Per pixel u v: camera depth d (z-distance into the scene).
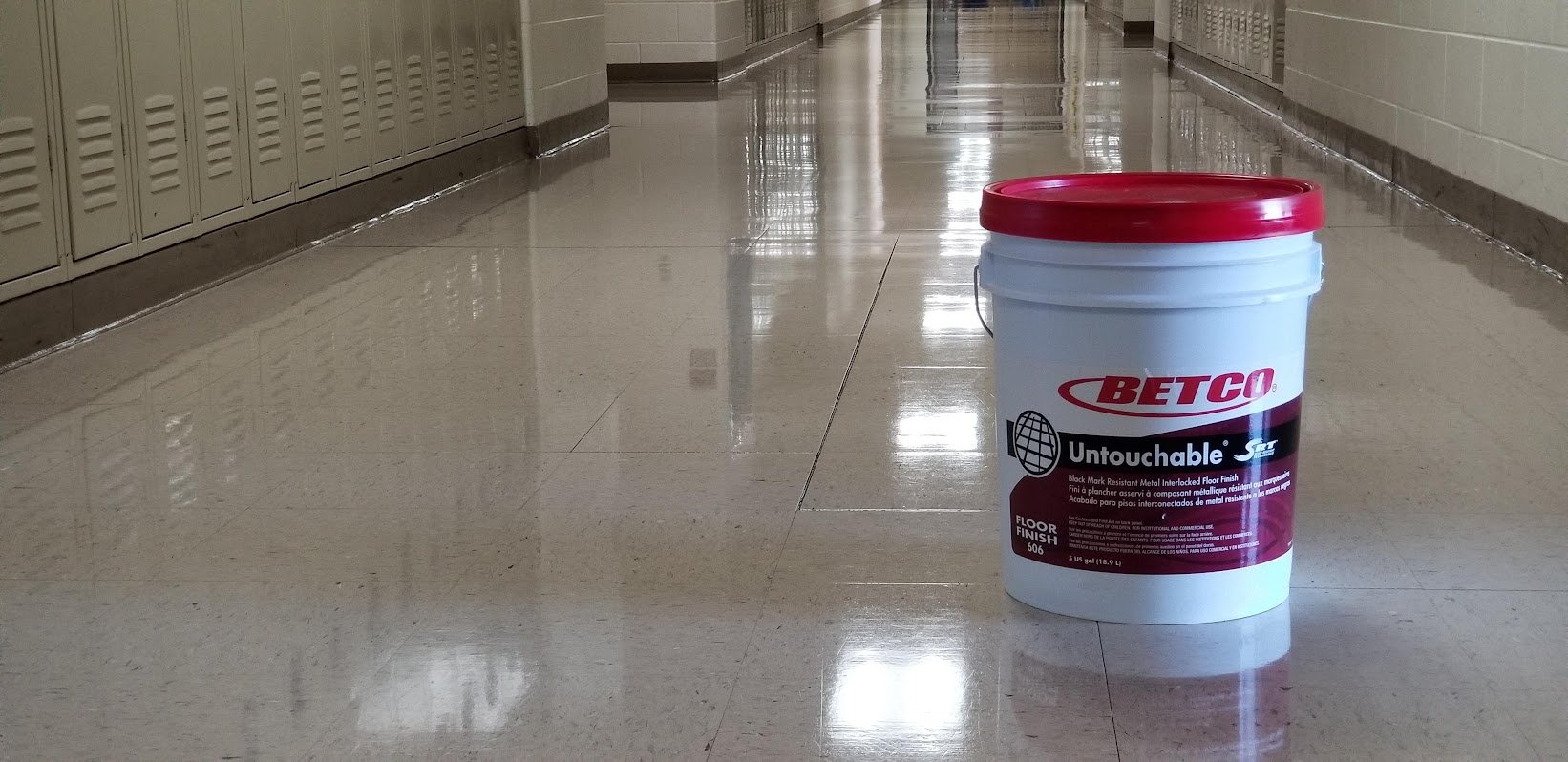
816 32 19.22
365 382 3.39
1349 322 3.78
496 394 3.27
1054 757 1.65
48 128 3.69
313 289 4.46
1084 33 19.22
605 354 3.62
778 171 7.08
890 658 1.91
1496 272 4.38
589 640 1.99
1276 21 9.12
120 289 4.05
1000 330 2.02
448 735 1.73
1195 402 1.91
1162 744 1.67
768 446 2.87
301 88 5.18
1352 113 7.05
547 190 6.62
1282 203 1.86
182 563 2.31
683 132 8.98
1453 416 2.96
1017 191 2.05
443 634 2.02
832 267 4.69
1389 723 1.71
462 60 6.91
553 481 2.68
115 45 3.98
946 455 2.80
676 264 4.79
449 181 6.75
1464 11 5.25
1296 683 1.82
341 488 2.66
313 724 1.77
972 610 2.06
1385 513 2.43
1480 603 2.05
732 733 1.72
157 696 1.85
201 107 4.47
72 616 2.11
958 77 12.77
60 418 3.13
